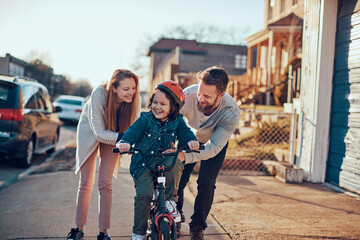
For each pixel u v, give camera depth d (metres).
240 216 4.12
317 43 5.91
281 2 16.70
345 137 5.48
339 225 3.88
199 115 3.14
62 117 15.89
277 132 8.98
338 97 5.72
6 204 4.50
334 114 5.82
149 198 2.64
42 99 7.93
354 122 5.26
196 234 3.09
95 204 4.50
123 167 6.80
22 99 6.52
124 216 4.05
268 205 4.60
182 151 2.65
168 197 2.78
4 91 6.38
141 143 2.77
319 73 5.85
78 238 3.21
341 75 5.64
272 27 14.20
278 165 6.26
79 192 3.27
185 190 5.24
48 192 5.02
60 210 4.24
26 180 5.82
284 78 11.74
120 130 3.31
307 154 6.08
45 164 7.18
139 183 2.68
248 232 3.62
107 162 3.24
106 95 3.16
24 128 6.50
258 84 13.39
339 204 4.71
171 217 2.48
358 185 5.13
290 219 4.05
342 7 5.68
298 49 14.39
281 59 15.95
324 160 5.95
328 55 5.84
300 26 14.03
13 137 6.26
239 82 13.48
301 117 6.32
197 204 3.13
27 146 6.72
